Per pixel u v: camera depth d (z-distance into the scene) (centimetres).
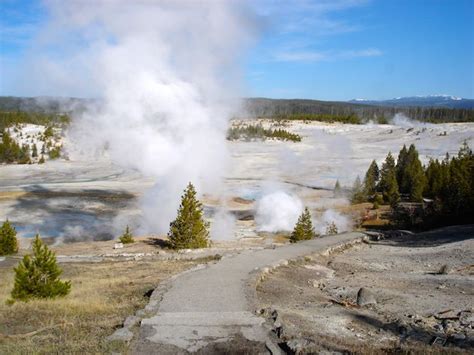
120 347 922
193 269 1752
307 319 1170
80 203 5978
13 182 8188
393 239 3111
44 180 8319
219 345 947
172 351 917
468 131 13438
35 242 1483
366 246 2867
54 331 1059
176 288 1419
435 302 1419
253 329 1038
